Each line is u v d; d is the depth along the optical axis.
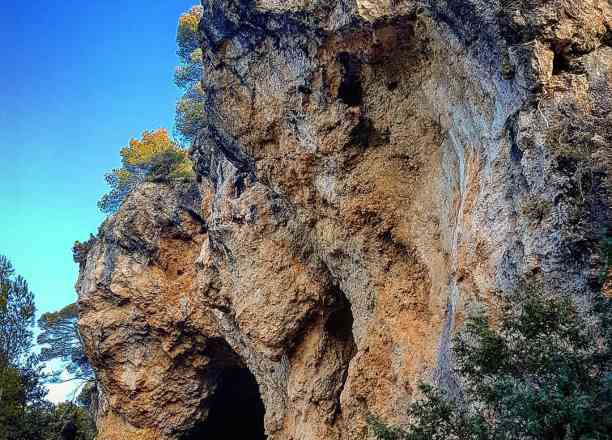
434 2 12.45
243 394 31.83
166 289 28.03
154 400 27.95
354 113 15.31
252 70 17.23
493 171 10.88
